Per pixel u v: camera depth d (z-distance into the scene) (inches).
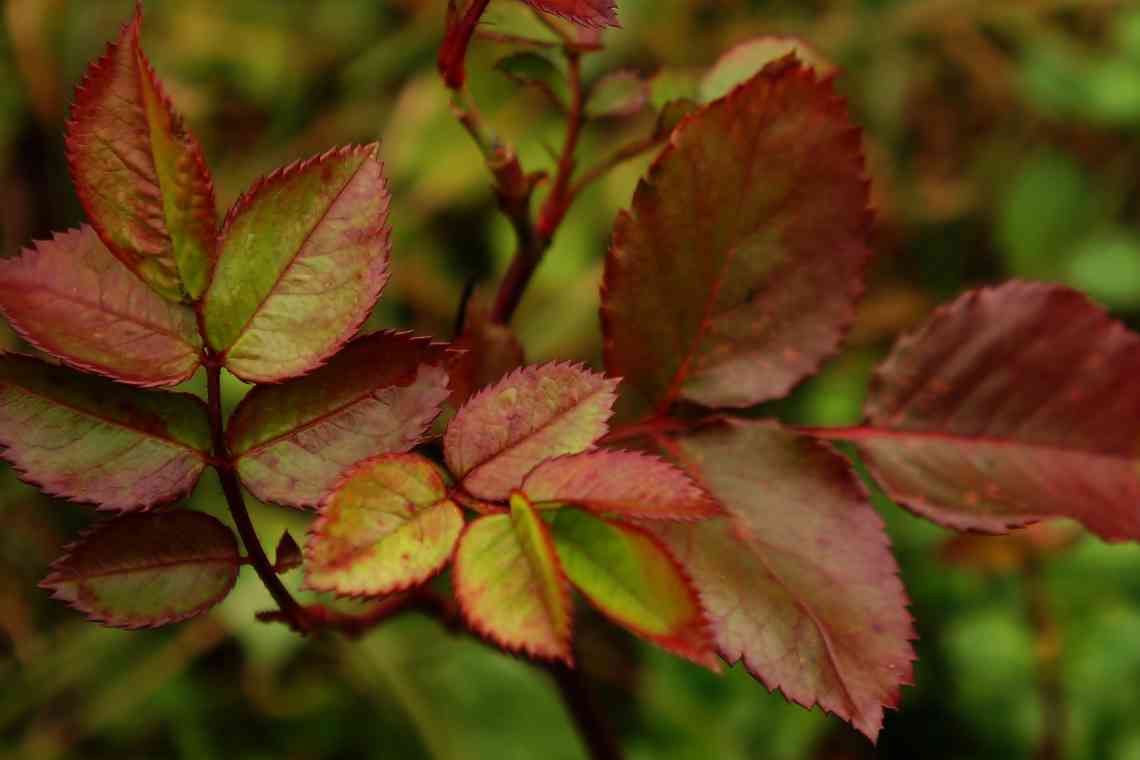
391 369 14.3
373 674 30.1
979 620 29.2
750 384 15.7
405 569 13.7
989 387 16.1
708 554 15.1
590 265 36.1
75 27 36.0
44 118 34.8
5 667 31.4
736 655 14.8
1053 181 38.0
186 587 14.2
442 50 15.3
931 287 38.1
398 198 37.0
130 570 14.1
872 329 36.6
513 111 37.1
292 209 14.2
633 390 15.7
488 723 29.4
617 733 29.2
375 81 39.4
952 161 39.9
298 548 14.4
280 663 30.9
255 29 39.6
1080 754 27.9
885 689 14.8
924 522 30.2
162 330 14.1
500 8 16.3
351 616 15.9
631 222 15.4
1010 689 28.4
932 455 16.0
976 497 15.9
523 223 16.1
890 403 16.1
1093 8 40.2
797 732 28.7
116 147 14.0
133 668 31.2
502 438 14.2
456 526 13.8
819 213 15.5
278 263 14.2
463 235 37.3
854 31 39.5
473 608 13.5
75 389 14.2
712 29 38.8
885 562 15.2
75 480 14.1
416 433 14.2
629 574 13.6
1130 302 34.8
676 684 29.4
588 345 35.7
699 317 15.6
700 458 15.5
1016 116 39.8
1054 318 16.1
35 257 14.1
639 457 13.9
